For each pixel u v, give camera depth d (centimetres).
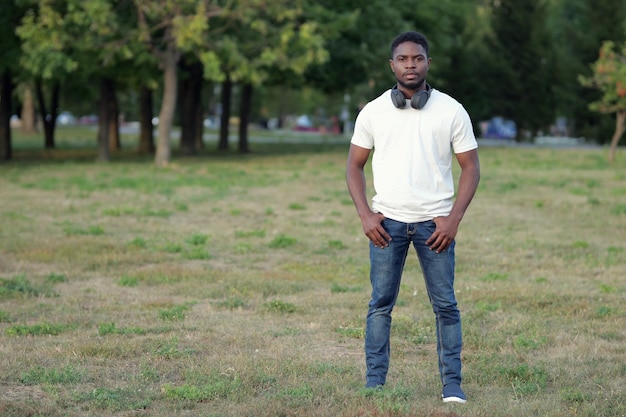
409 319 866
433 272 570
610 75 3141
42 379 655
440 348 589
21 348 757
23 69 3266
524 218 1761
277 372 677
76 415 577
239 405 593
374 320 593
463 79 5550
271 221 1712
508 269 1206
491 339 792
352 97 7156
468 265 1233
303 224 1670
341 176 2748
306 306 948
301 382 650
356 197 573
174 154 4094
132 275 1135
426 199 560
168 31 3045
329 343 790
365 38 3988
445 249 563
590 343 785
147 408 594
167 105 3173
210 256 1309
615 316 900
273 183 2495
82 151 4491
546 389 645
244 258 1303
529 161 3431
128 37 2964
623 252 1354
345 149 4625
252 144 5300
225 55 3098
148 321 877
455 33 5347
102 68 3184
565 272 1180
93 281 1114
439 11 4400
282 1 2981
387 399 584
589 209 1908
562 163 3322
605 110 3259
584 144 5334
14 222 1645
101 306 952
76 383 653
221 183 2473
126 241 1439
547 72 5447
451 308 577
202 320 880
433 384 647
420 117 562
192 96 3978
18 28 2861
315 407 583
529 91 5475
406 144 563
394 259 572
